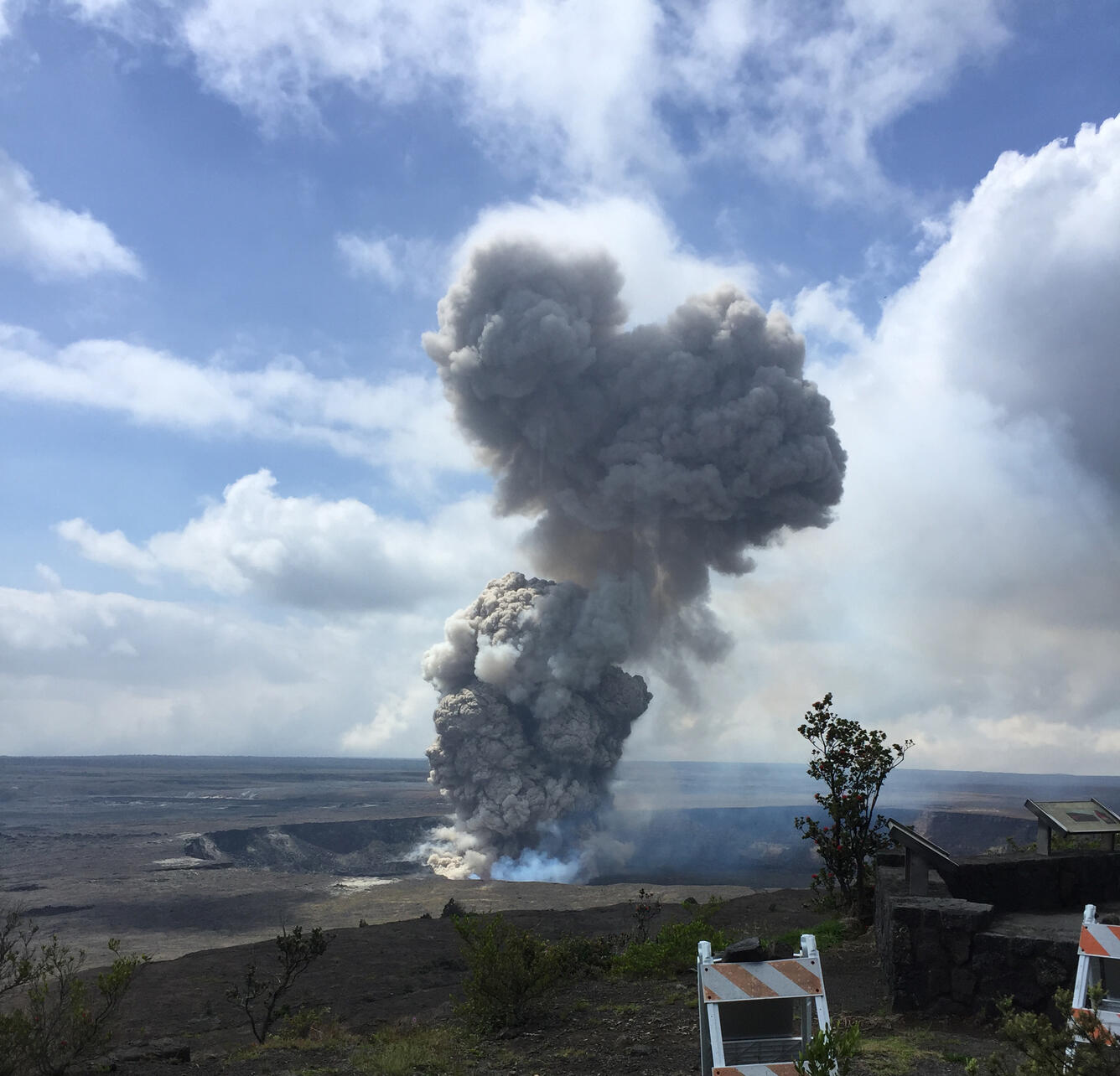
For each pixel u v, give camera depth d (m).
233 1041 13.82
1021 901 11.60
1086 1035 5.00
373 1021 14.33
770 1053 5.94
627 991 12.67
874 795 15.80
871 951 13.21
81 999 9.77
